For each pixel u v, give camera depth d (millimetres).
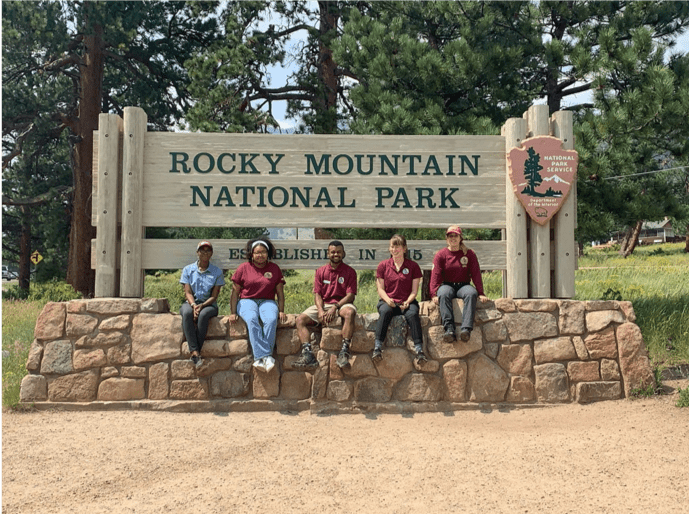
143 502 3750
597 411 5820
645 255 34844
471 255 6379
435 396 6117
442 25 12555
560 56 10914
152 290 17828
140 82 23734
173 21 22625
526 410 6051
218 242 6859
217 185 6934
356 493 3877
